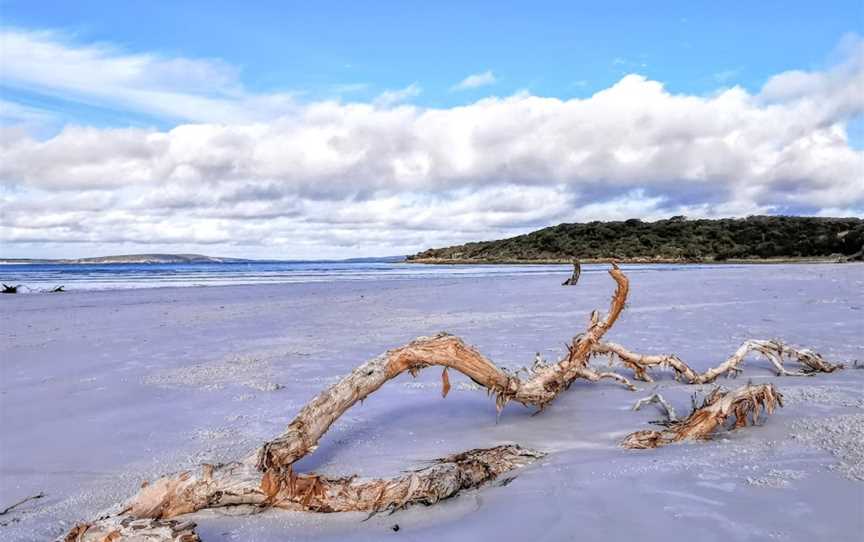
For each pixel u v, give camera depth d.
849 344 6.70
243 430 4.03
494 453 3.20
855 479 2.63
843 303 11.20
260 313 12.45
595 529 2.30
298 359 6.79
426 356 3.57
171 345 7.96
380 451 3.58
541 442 3.69
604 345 5.06
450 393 5.12
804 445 3.15
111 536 2.23
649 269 42.53
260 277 34.88
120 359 6.88
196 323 10.63
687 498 2.54
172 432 3.99
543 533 2.30
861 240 65.19
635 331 8.15
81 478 3.19
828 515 2.30
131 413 4.48
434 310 12.55
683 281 21.17
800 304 11.27
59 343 8.16
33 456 3.54
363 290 20.34
